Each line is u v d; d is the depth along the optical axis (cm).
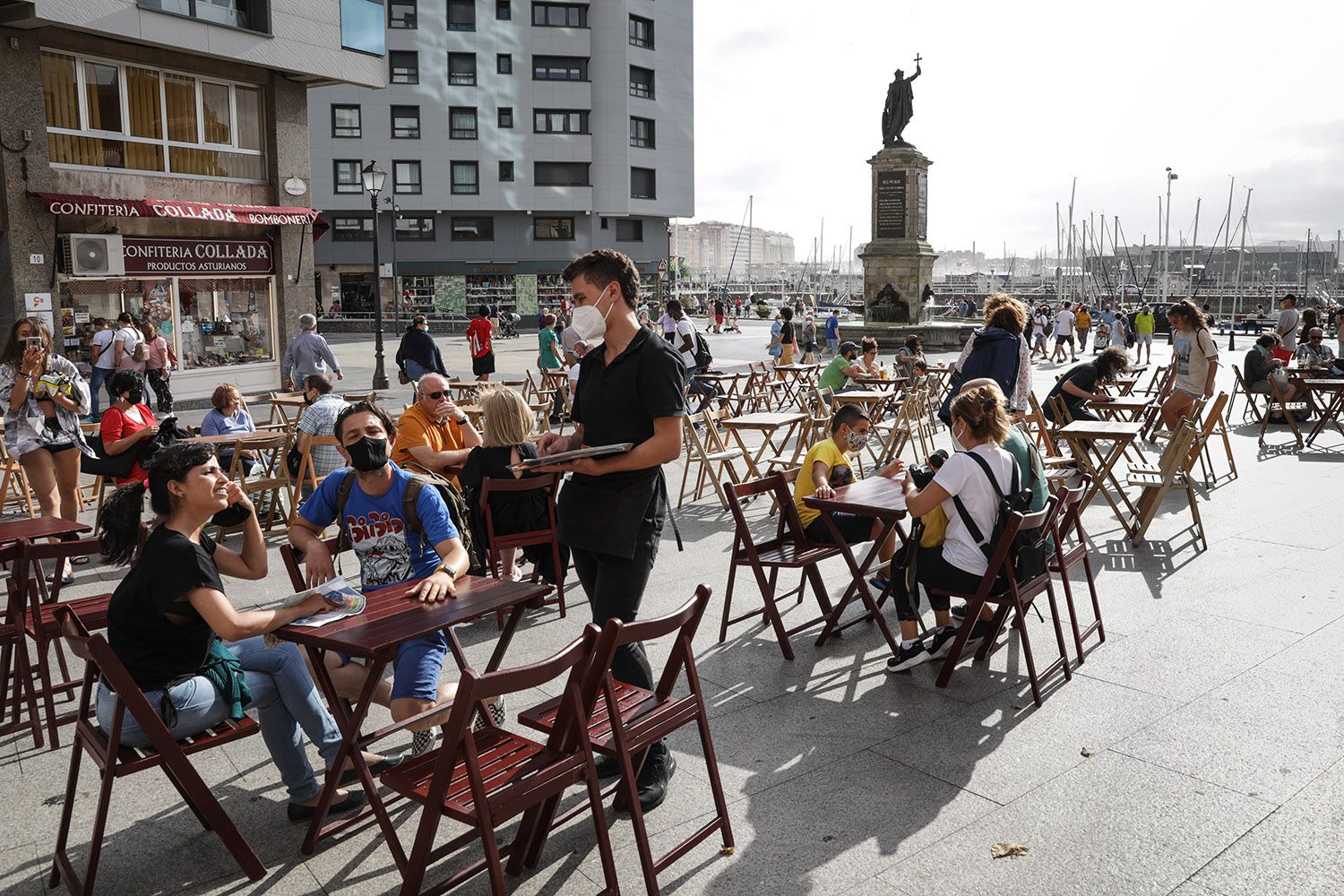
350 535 450
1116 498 975
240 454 852
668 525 896
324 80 2114
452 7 5122
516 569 739
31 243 1639
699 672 548
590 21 5281
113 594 356
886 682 532
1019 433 546
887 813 396
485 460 618
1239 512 912
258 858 357
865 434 666
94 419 1553
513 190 5300
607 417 409
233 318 2019
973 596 511
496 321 4619
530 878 354
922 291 3534
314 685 430
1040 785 416
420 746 415
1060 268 7506
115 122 1794
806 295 7981
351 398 1312
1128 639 587
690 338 1609
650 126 5584
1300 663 545
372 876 357
